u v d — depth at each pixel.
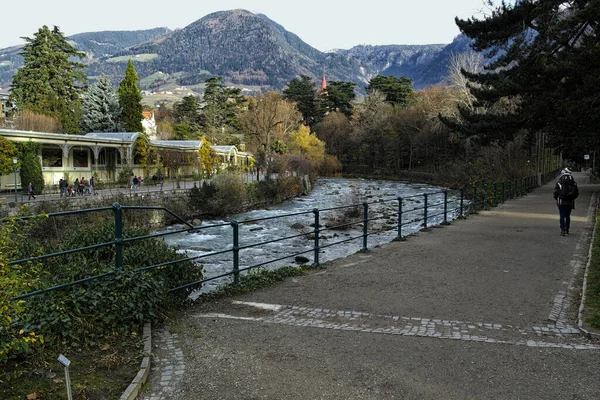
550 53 20.12
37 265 4.50
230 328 5.89
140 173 46.44
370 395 4.02
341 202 40.72
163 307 6.27
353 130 98.44
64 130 54.78
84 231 7.61
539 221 17.36
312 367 4.62
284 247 21.22
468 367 4.62
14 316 4.32
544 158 51.12
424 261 10.30
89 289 5.45
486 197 23.19
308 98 108.75
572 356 4.92
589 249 11.37
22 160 31.33
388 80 101.94
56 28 59.66
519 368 4.60
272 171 55.91
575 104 19.30
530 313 6.53
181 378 4.36
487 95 22.92
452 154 72.81
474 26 22.45
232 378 4.36
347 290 7.93
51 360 4.45
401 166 88.44
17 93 55.91
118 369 4.42
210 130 84.69
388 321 6.21
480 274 8.97
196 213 33.12
